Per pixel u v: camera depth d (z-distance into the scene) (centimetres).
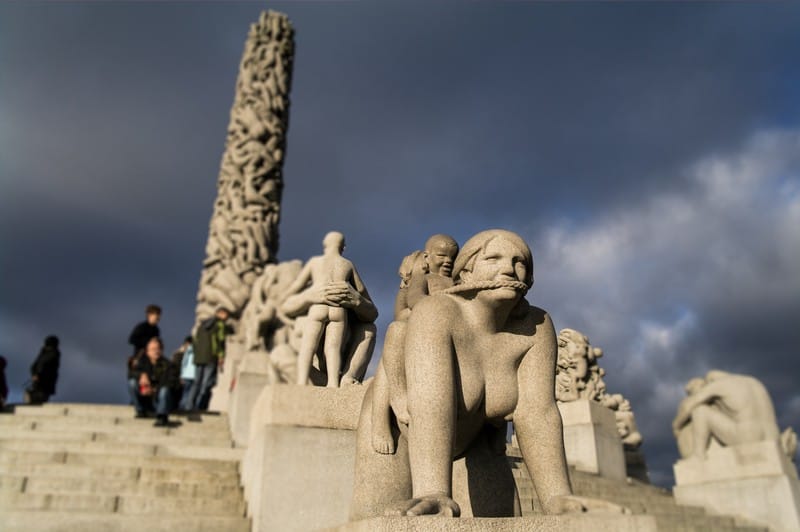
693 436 1121
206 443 1020
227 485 770
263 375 1107
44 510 686
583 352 1139
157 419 1068
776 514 988
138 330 1287
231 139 2119
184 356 1369
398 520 236
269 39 2275
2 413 1106
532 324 316
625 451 1230
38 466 790
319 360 682
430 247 389
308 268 726
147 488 754
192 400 1287
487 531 241
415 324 296
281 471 570
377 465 313
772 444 1030
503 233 311
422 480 269
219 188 2047
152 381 1133
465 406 293
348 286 659
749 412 1072
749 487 1024
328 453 583
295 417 589
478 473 320
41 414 1107
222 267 1858
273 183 2036
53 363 1258
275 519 555
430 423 277
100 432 988
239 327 1709
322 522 563
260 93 2166
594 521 253
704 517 977
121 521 644
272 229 1972
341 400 603
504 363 304
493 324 304
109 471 796
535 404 300
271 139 2092
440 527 237
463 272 315
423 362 286
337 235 737
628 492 1000
